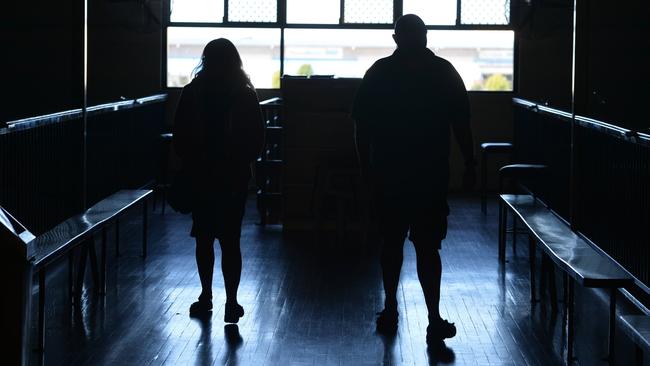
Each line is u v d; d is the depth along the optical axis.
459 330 5.12
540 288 5.92
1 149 5.18
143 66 11.66
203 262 5.33
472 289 6.16
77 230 5.16
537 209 6.24
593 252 4.76
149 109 10.48
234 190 5.04
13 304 3.12
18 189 5.49
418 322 5.27
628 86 9.17
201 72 5.02
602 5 9.22
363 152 4.91
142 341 4.83
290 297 5.88
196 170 5.04
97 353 4.61
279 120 10.21
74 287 6.04
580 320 5.36
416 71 4.75
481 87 11.92
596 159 6.23
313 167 8.48
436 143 4.77
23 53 10.19
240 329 5.07
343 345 4.79
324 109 8.42
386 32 11.95
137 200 6.48
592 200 6.38
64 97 10.21
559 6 11.27
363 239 7.78
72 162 6.57
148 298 5.79
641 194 5.05
